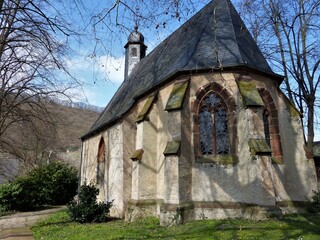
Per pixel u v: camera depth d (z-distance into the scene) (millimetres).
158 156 11773
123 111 14250
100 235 8477
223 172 10094
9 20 10266
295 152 11367
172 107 10477
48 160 24578
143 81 15664
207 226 8539
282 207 10469
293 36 15453
